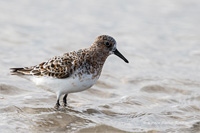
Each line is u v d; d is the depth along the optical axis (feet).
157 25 69.87
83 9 77.71
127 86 43.32
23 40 58.03
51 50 54.44
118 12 76.74
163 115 35.14
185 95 40.96
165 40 62.18
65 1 82.43
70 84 33.42
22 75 34.73
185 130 31.63
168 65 51.26
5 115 32.40
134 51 56.49
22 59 49.60
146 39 62.34
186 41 61.72
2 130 29.32
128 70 48.83
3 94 37.50
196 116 35.14
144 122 33.22
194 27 68.69
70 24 68.39
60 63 33.27
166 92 41.86
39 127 30.55
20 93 38.27
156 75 47.14
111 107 36.70
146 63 51.78
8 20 67.62
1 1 78.74
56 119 32.48
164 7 80.43
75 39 60.44
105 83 43.80
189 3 82.89
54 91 34.53
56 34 62.44
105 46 35.65
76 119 32.81
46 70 33.58
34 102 36.19
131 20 72.23
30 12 73.56
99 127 31.30
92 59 34.47
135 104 37.96
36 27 65.36
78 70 33.17
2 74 43.14
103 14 75.15
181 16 75.00
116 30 66.23
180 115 35.27
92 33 64.03
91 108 35.99
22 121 31.42
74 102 37.50
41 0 81.71
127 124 32.53
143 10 78.43
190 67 50.52
